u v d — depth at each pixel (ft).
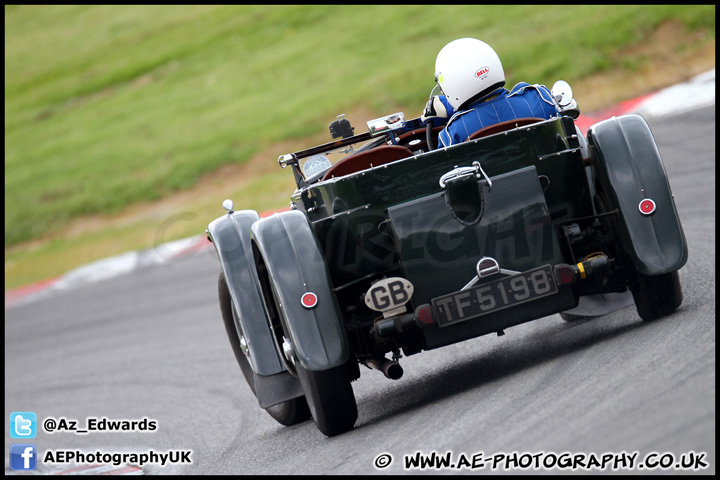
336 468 52.85
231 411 93.35
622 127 61.05
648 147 60.29
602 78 241.35
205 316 156.35
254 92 376.48
